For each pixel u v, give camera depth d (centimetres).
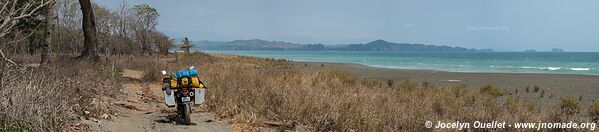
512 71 4012
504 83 2423
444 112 1038
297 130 721
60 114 607
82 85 935
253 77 1478
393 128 762
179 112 782
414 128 766
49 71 962
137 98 1077
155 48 5950
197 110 879
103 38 3731
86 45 1989
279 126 745
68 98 705
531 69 4478
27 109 552
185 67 2345
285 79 1750
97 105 783
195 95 750
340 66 4803
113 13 4759
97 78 1187
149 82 1545
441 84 2358
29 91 577
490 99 1325
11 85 598
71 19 3328
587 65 5834
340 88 1438
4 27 622
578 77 2909
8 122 531
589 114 1111
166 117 804
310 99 889
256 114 792
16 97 558
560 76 3016
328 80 1780
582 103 1493
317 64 5247
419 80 2669
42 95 621
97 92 959
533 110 1152
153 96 1145
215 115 833
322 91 1193
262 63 4316
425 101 1142
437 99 1225
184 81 747
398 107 964
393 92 1430
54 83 732
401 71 3716
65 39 3516
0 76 605
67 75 1108
